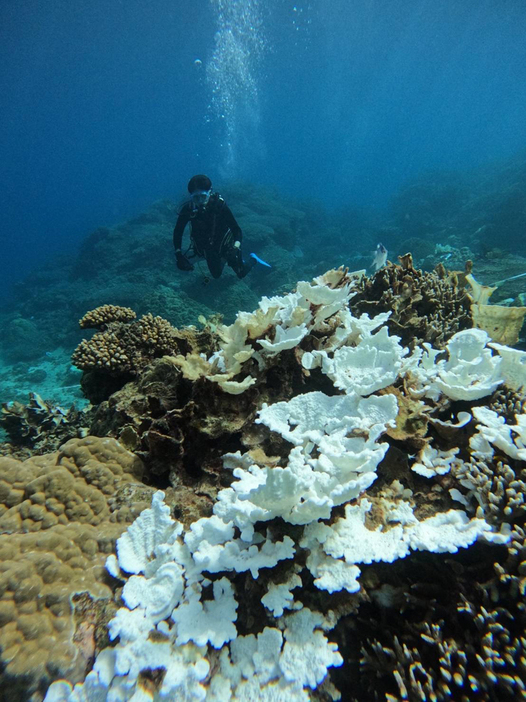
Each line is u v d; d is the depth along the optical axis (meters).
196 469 2.20
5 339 16.42
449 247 14.62
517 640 1.34
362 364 2.22
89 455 2.17
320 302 2.35
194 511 1.98
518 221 16.45
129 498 2.05
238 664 1.50
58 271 24.89
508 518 1.61
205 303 13.46
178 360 2.27
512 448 1.77
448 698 1.32
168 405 2.45
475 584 1.52
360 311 3.59
